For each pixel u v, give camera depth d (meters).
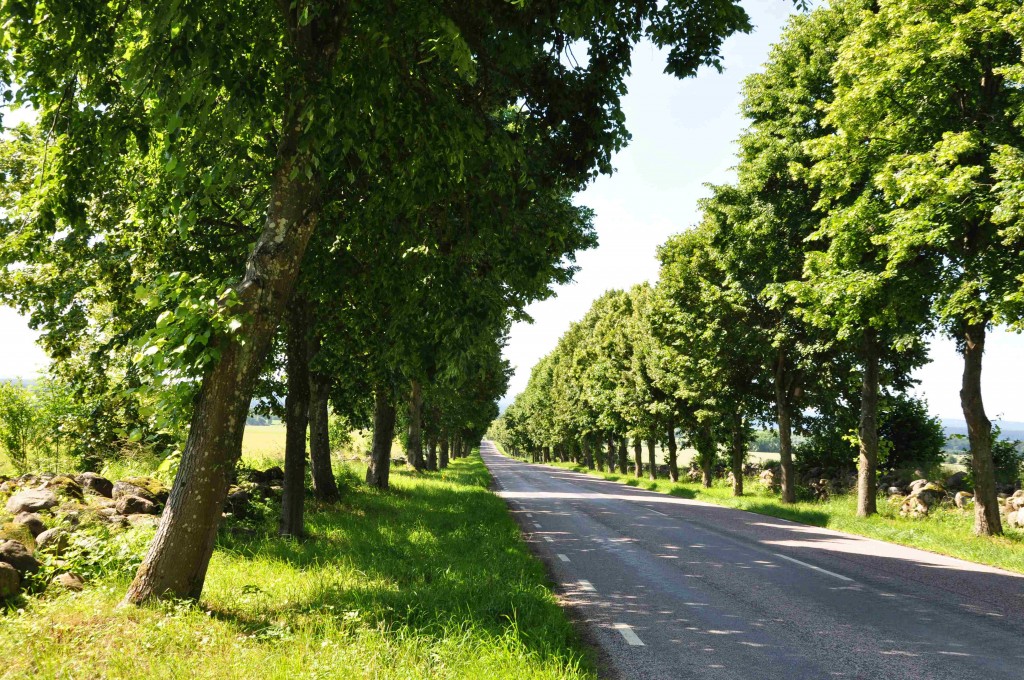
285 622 5.91
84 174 7.55
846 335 16.08
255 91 6.41
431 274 9.66
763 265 20.98
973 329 15.30
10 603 5.75
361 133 7.10
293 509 10.98
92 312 12.81
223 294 6.48
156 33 5.94
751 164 20.48
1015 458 22.23
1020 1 12.31
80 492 9.68
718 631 7.04
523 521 17.77
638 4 7.97
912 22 13.94
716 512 22.12
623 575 10.17
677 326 27.81
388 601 6.95
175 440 14.07
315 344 14.09
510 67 7.96
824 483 27.62
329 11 6.61
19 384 16.55
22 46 6.63
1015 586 9.69
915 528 16.66
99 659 4.56
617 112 8.47
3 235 8.64
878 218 14.48
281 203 6.96
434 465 47.81
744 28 8.07
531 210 10.61
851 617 7.68
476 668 5.02
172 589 6.15
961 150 12.23
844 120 15.31
